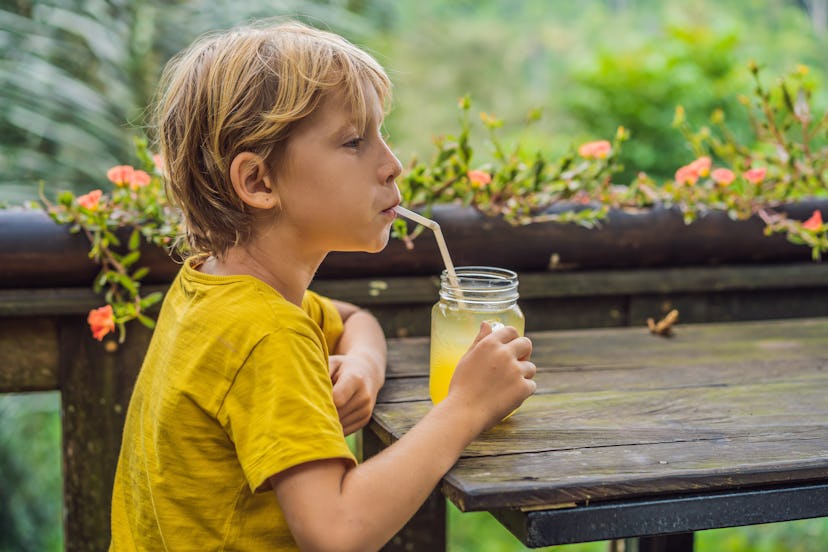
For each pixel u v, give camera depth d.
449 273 1.14
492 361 1.01
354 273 1.63
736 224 1.75
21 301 1.46
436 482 0.94
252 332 0.95
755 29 6.44
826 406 1.21
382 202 1.03
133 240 1.49
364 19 3.75
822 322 1.67
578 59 6.00
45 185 2.60
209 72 1.00
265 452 0.89
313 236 1.02
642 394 1.25
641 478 0.95
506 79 7.21
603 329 1.63
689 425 1.13
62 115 2.63
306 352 0.95
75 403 1.54
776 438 1.08
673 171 4.21
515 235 1.66
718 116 1.88
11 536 2.56
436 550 1.61
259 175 0.99
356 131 1.00
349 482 0.90
